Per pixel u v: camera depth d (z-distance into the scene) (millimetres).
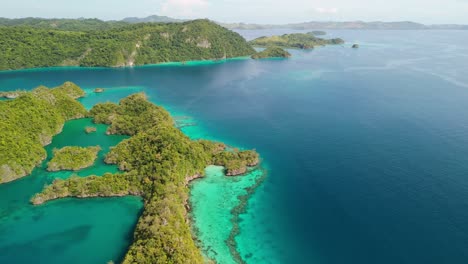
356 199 83062
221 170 98375
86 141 118125
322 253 65812
